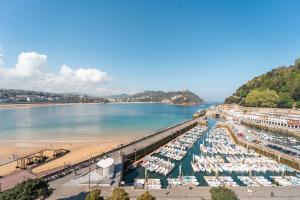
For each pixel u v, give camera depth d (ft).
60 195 146.51
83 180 171.42
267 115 557.33
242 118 621.72
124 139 396.78
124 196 111.65
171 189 163.02
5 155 283.79
